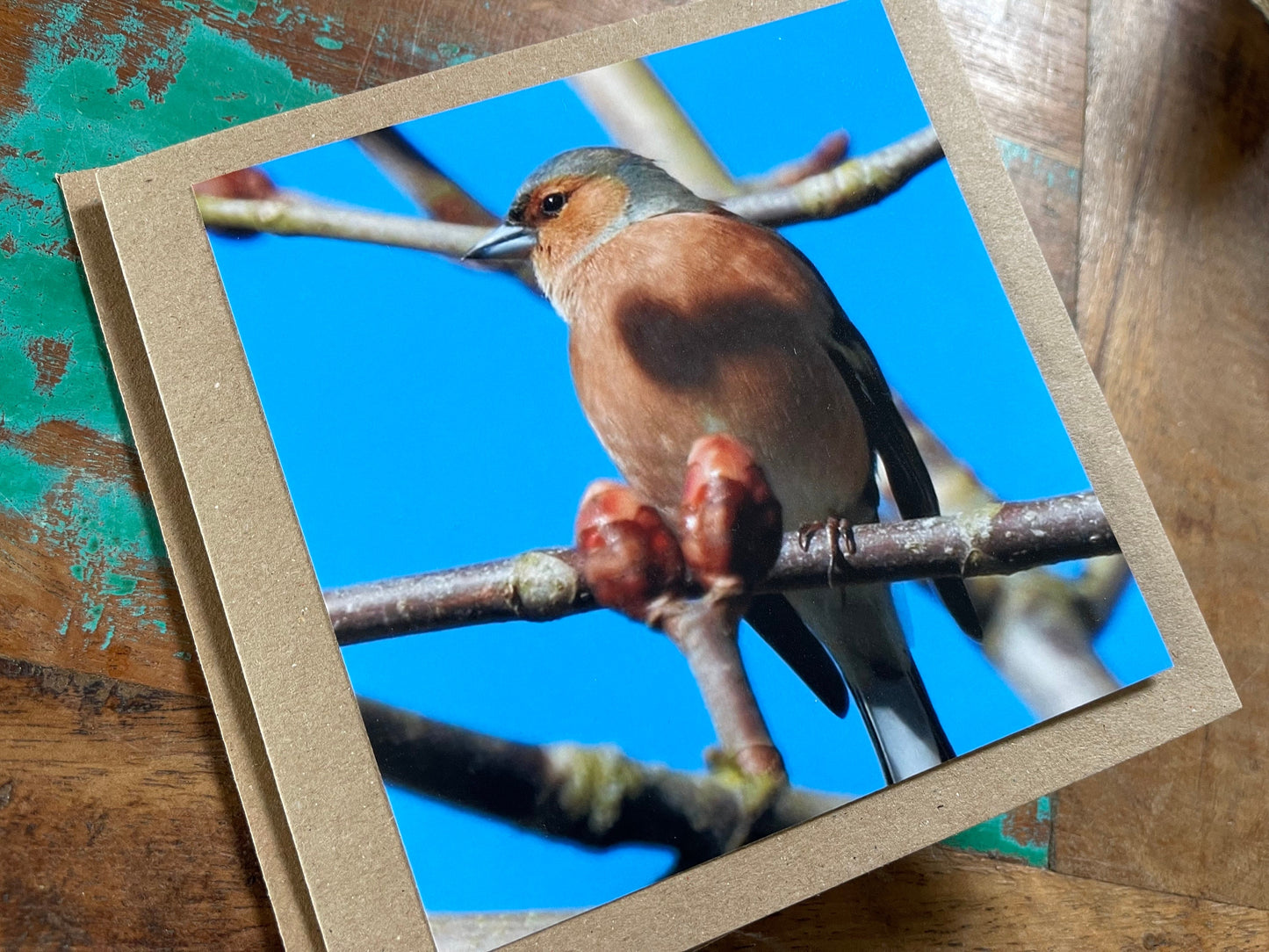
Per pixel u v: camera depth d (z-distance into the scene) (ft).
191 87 1.32
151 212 1.27
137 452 1.28
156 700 1.26
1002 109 1.40
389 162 1.29
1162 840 1.34
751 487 1.27
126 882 1.24
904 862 1.32
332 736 1.23
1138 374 1.39
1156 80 1.42
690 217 1.30
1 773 1.24
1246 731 1.36
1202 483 1.38
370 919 1.22
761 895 1.24
